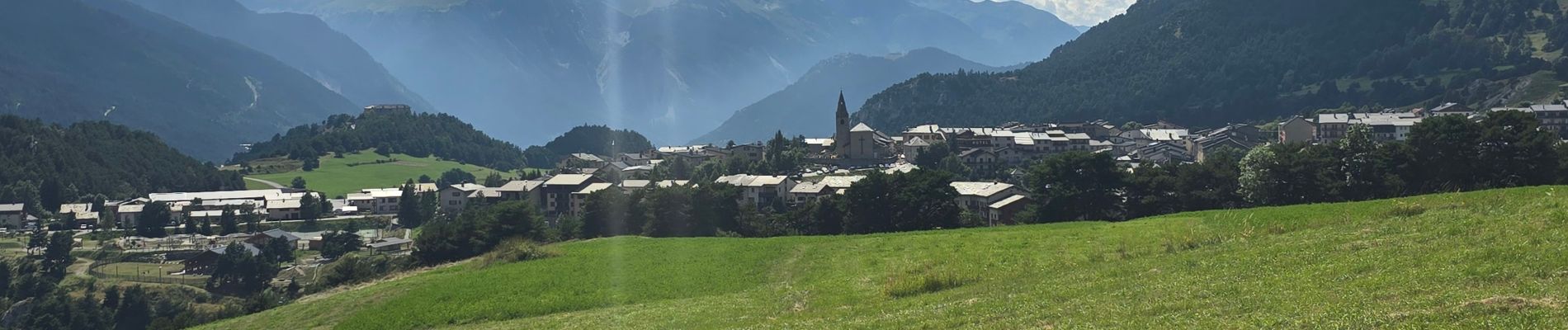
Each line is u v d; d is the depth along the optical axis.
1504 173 112.12
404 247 190.38
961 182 187.38
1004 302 42.84
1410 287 33.94
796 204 195.38
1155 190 129.50
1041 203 134.50
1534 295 30.23
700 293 63.44
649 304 60.06
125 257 186.00
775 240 83.81
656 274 70.31
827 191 196.25
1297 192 121.62
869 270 63.16
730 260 74.50
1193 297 37.91
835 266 66.69
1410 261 38.69
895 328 40.47
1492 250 37.34
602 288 66.56
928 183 129.75
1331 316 30.84
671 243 87.75
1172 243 56.72
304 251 199.75
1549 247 36.22
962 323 39.50
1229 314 33.81
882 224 129.38
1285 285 37.81
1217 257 47.72
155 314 145.88
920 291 52.09
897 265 63.22
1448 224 47.78
